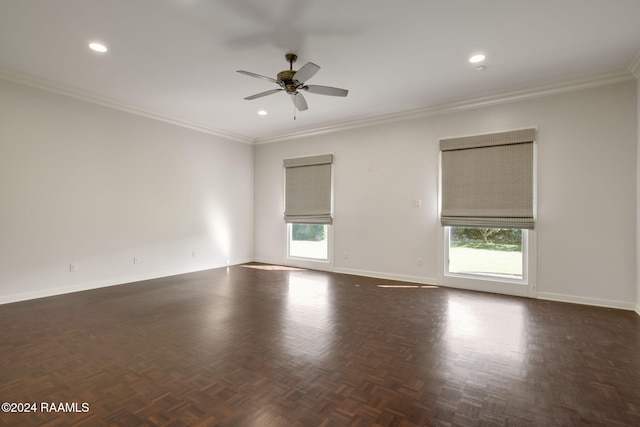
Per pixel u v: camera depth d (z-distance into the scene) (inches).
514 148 172.2
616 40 121.0
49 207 166.1
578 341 114.4
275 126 242.4
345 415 73.0
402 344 111.2
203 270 242.4
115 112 192.2
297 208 255.9
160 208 216.5
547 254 165.5
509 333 121.4
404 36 118.7
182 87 167.5
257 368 93.9
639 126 142.4
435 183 197.2
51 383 85.4
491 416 73.1
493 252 182.2
